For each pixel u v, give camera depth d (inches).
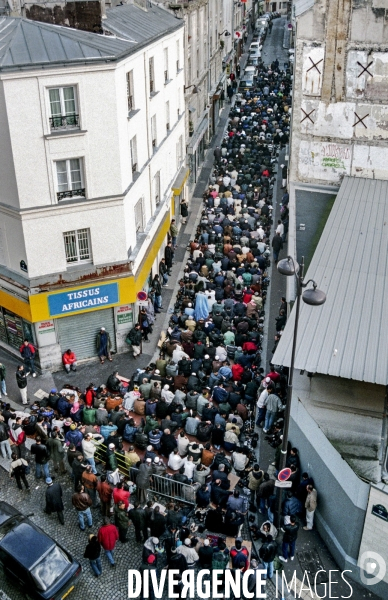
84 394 935.7
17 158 917.8
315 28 1192.2
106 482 765.3
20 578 654.5
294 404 799.7
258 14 4997.5
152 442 861.8
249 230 1446.9
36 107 899.4
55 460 834.8
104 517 780.6
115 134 962.1
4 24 963.3
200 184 1881.2
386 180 1285.7
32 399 1000.2
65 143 934.4
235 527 742.5
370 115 1234.6
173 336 1068.5
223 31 2480.3
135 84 1065.5
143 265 1127.0
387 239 1017.5
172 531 708.0
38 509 804.6
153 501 797.2
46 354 1055.0
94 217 999.6
